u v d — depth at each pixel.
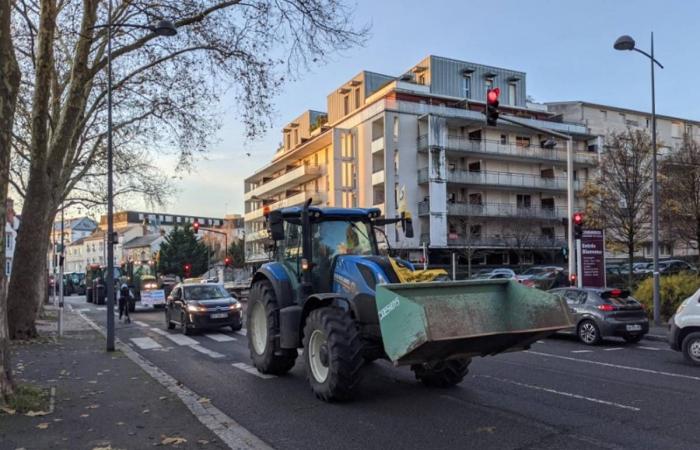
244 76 16.64
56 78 19.86
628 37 17.62
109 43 14.72
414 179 48.72
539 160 53.28
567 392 8.31
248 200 76.81
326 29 14.66
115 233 14.07
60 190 20.69
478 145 50.69
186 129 19.83
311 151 58.53
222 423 6.48
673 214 26.02
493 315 7.46
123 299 23.78
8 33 7.02
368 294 7.89
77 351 13.35
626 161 28.17
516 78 55.72
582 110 59.59
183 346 15.00
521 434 6.17
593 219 29.44
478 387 8.69
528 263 53.31
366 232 9.66
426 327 6.45
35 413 6.71
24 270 15.73
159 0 16.09
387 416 7.01
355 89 55.28
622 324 13.98
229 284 43.22
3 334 7.04
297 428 6.55
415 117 49.09
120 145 26.02
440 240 47.59
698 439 5.95
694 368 10.54
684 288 18.55
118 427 6.26
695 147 27.09
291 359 9.81
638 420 6.71
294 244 9.63
